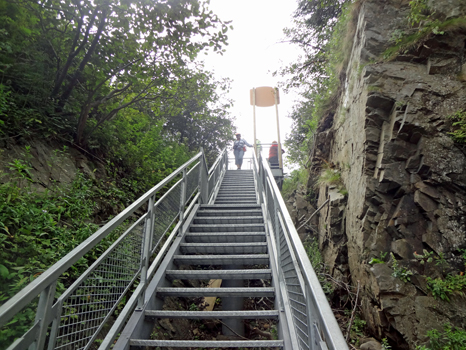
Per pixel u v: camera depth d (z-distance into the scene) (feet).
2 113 10.50
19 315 6.06
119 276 7.32
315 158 24.57
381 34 17.30
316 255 19.75
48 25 13.98
